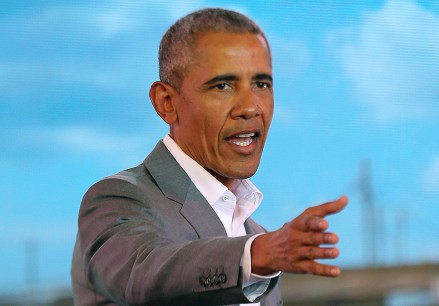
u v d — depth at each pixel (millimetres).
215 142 2852
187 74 2859
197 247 2352
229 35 2812
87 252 2656
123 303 2504
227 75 2799
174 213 2795
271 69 2865
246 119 2812
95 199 2773
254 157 2879
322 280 10000
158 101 2965
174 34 2902
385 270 10680
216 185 2922
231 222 3006
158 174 2881
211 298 2316
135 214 2701
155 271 2371
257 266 2236
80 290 2844
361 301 10258
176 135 2969
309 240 2096
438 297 10383
